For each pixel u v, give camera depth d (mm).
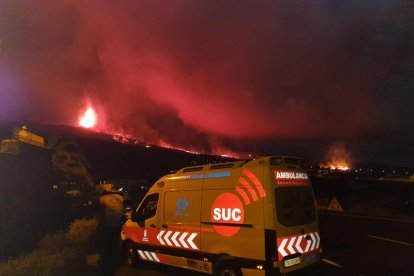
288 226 6164
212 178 7094
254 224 6156
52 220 11305
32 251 8219
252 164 6504
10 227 8633
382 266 8383
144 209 8750
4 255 8039
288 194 6395
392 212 22938
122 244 9156
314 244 6641
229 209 6605
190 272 8055
